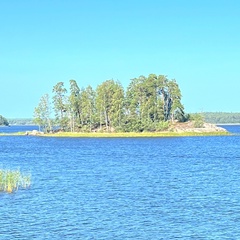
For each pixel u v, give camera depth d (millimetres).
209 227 49656
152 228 49344
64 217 54219
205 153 156750
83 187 76500
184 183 81375
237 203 62250
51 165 115562
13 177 76375
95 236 46469
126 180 85500
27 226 50156
